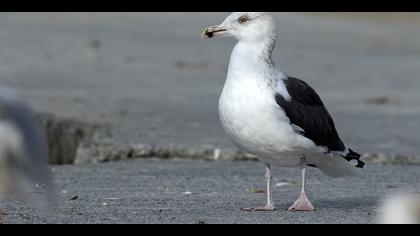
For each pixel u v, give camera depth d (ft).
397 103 74.95
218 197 38.88
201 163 49.85
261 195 39.73
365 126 62.69
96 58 98.58
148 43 113.39
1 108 25.98
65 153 56.13
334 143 36.11
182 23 134.31
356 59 107.55
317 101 36.19
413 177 45.19
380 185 42.57
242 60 35.24
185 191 40.47
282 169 47.50
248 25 35.65
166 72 91.30
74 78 84.12
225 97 35.27
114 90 77.77
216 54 106.63
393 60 107.86
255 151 35.50
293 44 118.42
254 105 34.50
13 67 88.58
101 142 52.65
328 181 43.78
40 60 94.53
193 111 67.82
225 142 54.08
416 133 60.03
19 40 109.50
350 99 76.48
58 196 37.63
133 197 38.52
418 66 102.78
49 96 71.56
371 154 51.55
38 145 26.37
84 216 33.91
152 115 65.16
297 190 41.27
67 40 111.55
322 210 35.68
